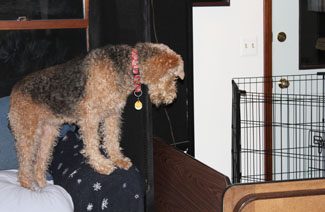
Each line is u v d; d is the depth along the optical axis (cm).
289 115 355
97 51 209
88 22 299
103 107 206
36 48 292
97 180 212
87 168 219
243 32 334
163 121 285
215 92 334
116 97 206
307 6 350
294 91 354
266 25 337
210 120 336
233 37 332
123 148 257
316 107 361
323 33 355
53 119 217
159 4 273
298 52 352
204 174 200
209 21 326
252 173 349
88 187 211
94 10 289
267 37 338
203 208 201
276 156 356
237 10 330
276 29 346
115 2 255
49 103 213
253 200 176
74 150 244
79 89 207
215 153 340
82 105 207
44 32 293
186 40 287
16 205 202
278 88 350
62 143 255
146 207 229
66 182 224
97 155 212
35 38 291
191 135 297
